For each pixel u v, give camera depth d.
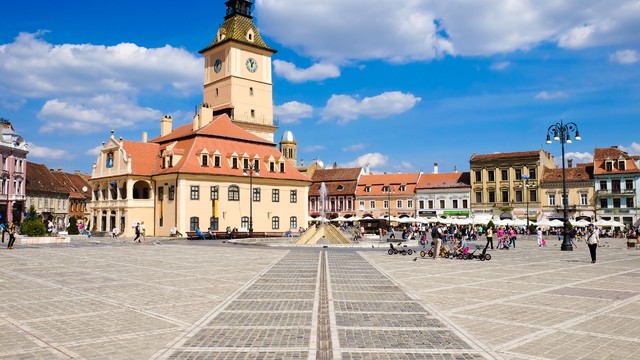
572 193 96.25
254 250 41.47
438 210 108.44
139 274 22.95
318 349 10.23
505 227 85.62
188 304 15.16
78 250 40.12
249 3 96.06
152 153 79.88
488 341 10.90
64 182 119.06
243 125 90.75
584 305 15.20
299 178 84.25
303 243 49.34
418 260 31.84
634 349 10.30
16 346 10.34
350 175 122.38
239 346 10.41
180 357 9.62
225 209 74.38
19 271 23.89
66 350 10.05
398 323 12.66
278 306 14.92
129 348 10.23
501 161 102.06
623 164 92.38
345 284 19.91
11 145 90.56
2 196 87.75
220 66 93.81
